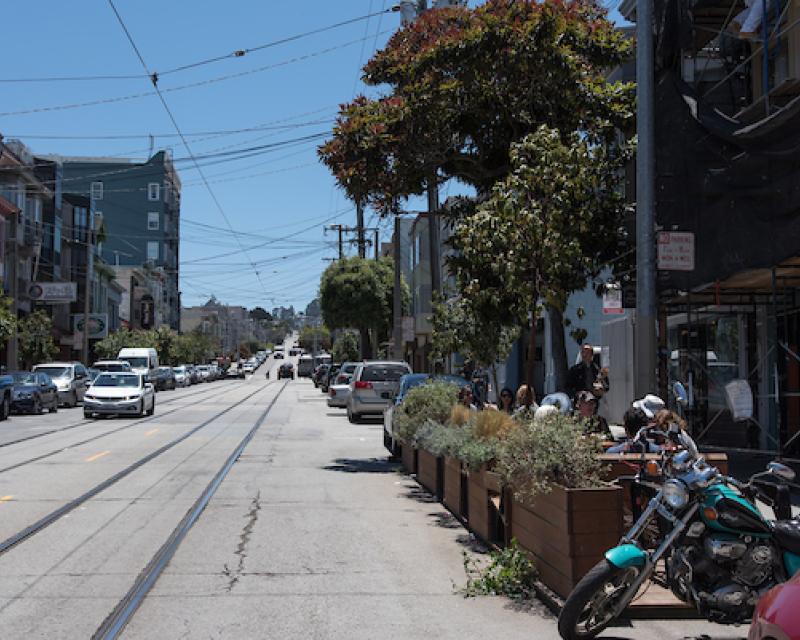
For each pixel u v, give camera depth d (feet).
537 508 24.59
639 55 36.01
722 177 41.50
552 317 48.57
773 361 56.59
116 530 33.01
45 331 159.63
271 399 156.04
